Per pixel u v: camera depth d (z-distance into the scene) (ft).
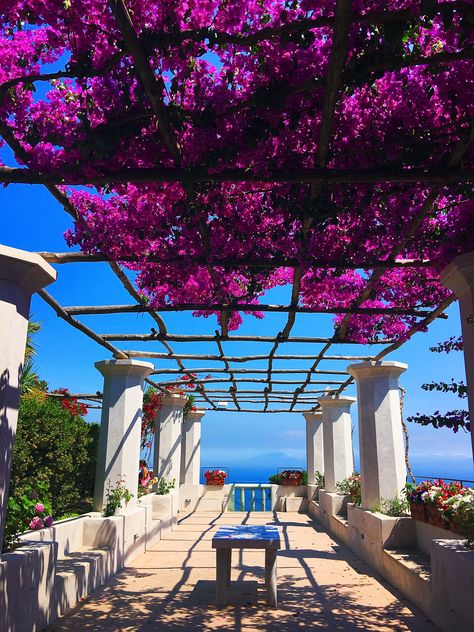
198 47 7.39
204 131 8.66
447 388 11.75
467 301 11.42
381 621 14.42
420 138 9.10
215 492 46.39
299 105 8.62
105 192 9.75
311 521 37.78
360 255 12.15
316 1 6.78
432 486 18.81
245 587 18.28
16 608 11.60
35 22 7.51
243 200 11.44
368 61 7.24
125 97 7.92
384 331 17.90
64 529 18.39
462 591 11.94
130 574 20.21
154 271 13.16
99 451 23.53
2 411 11.40
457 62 8.41
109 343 20.80
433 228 12.26
